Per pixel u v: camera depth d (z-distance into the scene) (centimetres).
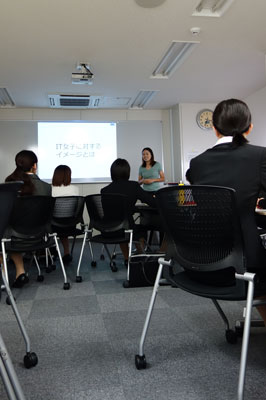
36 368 140
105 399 118
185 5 284
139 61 400
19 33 323
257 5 289
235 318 193
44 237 260
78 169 603
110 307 219
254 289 111
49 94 509
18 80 450
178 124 594
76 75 410
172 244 134
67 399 118
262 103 521
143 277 266
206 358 146
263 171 110
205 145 598
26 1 270
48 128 593
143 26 317
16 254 271
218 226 113
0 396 120
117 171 294
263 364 139
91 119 605
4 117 579
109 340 168
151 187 517
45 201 249
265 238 132
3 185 98
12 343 165
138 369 138
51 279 301
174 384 126
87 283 285
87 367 141
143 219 397
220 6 295
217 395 118
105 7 283
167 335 172
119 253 412
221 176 117
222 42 356
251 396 116
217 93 539
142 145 621
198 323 187
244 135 125
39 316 204
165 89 510
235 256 111
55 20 301
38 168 588
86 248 486
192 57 395
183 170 588
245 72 448
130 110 619
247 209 111
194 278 127
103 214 285
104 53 374
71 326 187
